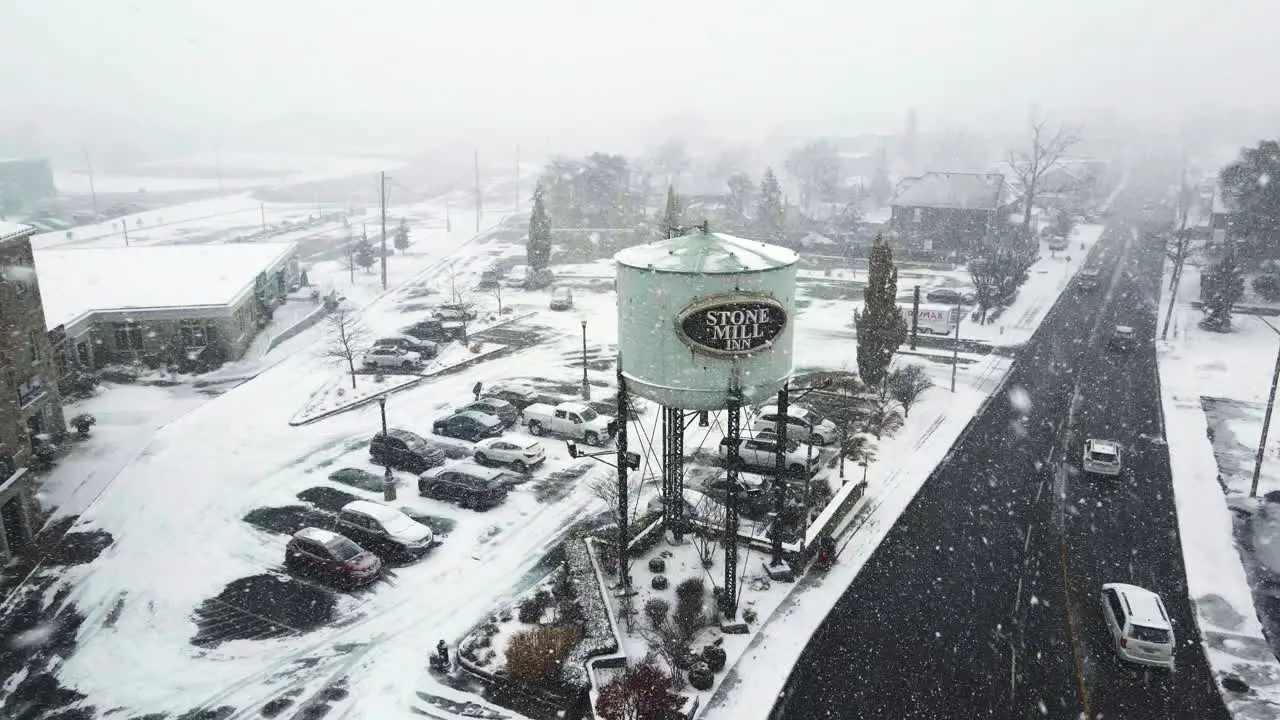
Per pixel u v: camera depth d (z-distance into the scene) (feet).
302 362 176.86
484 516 107.55
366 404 151.64
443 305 220.43
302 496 112.78
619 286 86.63
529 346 192.95
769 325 83.51
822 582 92.43
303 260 318.24
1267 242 248.52
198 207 489.67
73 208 472.03
